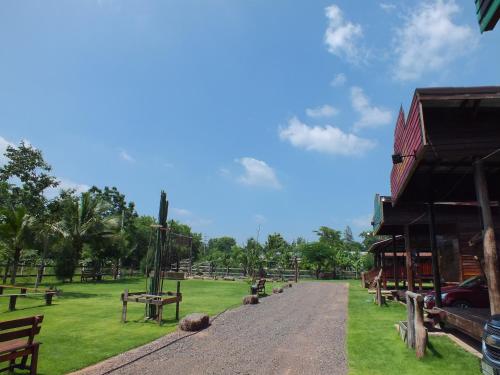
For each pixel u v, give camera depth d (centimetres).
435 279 1067
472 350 760
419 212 1571
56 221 2700
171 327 1027
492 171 993
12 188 3158
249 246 4375
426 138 725
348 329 1023
